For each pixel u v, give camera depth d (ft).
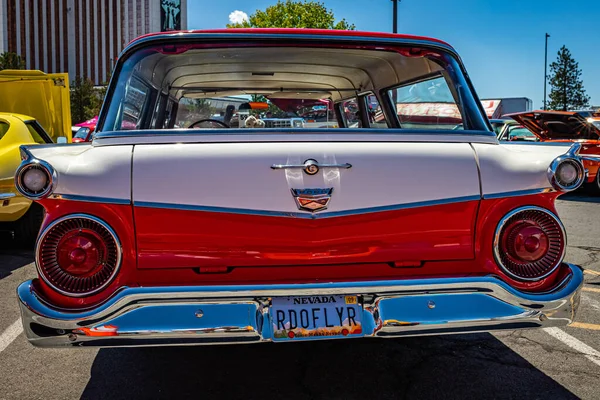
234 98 14.26
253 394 9.19
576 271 7.79
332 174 7.61
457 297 7.49
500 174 7.90
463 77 9.39
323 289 7.33
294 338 7.27
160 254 7.43
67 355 10.98
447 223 7.82
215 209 7.42
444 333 7.38
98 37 284.61
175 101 13.42
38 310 6.88
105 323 6.93
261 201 7.50
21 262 19.22
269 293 7.24
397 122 12.14
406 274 7.82
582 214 31.24
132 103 9.12
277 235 7.55
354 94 14.08
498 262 7.76
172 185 7.39
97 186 7.22
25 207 20.21
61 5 266.36
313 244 7.61
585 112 58.70
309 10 119.55
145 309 7.02
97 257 7.17
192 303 7.11
